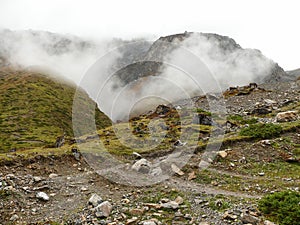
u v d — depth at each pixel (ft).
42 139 419.54
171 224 45.73
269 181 67.36
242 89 246.47
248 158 80.23
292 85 250.16
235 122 129.18
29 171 73.87
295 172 72.18
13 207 54.80
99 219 49.16
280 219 43.68
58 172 75.72
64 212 53.47
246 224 43.06
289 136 93.15
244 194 59.98
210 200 54.13
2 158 76.43
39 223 49.06
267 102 188.44
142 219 47.91
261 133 95.50
